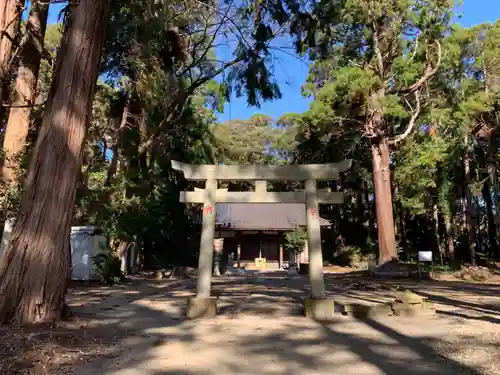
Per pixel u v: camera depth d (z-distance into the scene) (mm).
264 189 8312
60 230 6305
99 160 22531
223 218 31562
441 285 15102
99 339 5535
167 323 6961
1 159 10227
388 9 19328
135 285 14555
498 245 28391
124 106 17516
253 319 7402
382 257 20812
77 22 6785
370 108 19234
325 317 7539
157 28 11102
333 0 9930
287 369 4371
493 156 24594
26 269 5984
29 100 10047
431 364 4543
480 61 21375
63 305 6504
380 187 21438
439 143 23875
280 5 9688
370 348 5281
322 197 8234
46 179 6258
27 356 4469
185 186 26172
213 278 19922
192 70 15719
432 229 31672
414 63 19531
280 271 28172
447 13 19078
